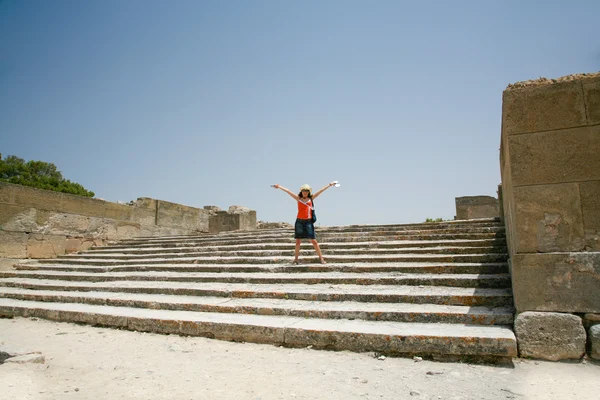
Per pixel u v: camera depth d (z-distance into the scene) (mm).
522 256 4309
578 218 4195
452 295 5402
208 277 7824
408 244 8383
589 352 3967
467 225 9656
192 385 3504
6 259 10883
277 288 6789
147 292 7496
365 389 3361
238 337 5031
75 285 8461
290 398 3188
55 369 3996
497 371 3768
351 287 6492
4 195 10938
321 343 4621
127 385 3518
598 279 4031
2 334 5656
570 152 4297
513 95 4574
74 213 12758
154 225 15547
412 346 4238
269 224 19266
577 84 4355
